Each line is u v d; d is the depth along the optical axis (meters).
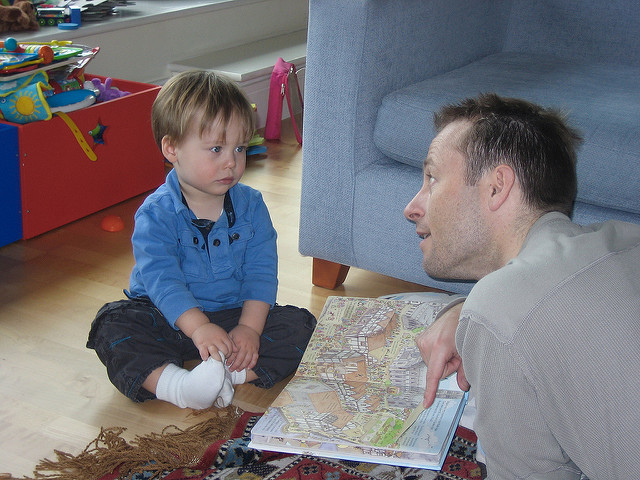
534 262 0.79
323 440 1.10
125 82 2.36
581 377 0.72
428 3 1.69
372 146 1.64
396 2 1.59
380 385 1.24
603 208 1.47
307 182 1.69
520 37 2.18
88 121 2.04
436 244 0.96
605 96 1.58
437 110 1.51
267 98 3.05
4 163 1.83
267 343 1.38
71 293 1.69
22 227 1.93
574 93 1.59
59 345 1.48
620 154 1.37
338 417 1.16
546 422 0.77
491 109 0.94
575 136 0.98
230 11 3.20
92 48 2.18
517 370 0.75
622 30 2.05
